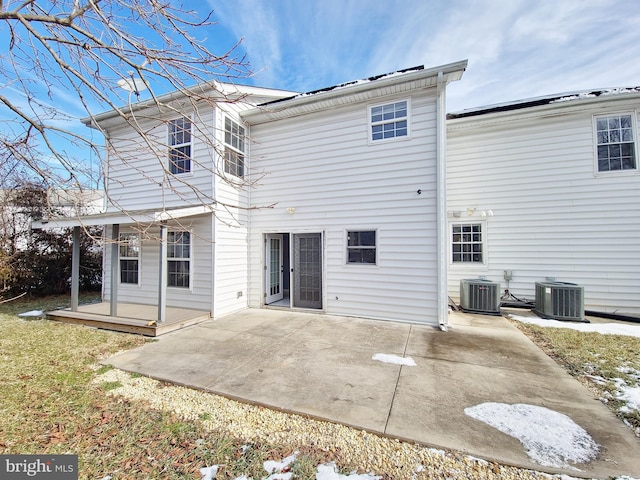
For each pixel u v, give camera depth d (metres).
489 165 7.77
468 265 7.92
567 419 2.66
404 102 6.40
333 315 6.91
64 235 10.12
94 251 10.87
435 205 6.07
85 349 4.66
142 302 7.70
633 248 6.61
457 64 5.45
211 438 2.46
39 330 5.75
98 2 2.38
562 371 3.75
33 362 4.12
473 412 2.79
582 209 6.99
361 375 3.65
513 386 3.34
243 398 3.09
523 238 7.46
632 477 1.98
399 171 6.40
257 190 7.85
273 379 3.55
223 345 4.84
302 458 2.22
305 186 7.34
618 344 4.77
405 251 6.31
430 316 6.05
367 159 6.71
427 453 2.25
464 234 8.05
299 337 5.25
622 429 2.51
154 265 7.61
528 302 7.29
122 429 2.58
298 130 7.43
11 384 3.43
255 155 7.88
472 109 7.87
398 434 2.46
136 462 2.19
